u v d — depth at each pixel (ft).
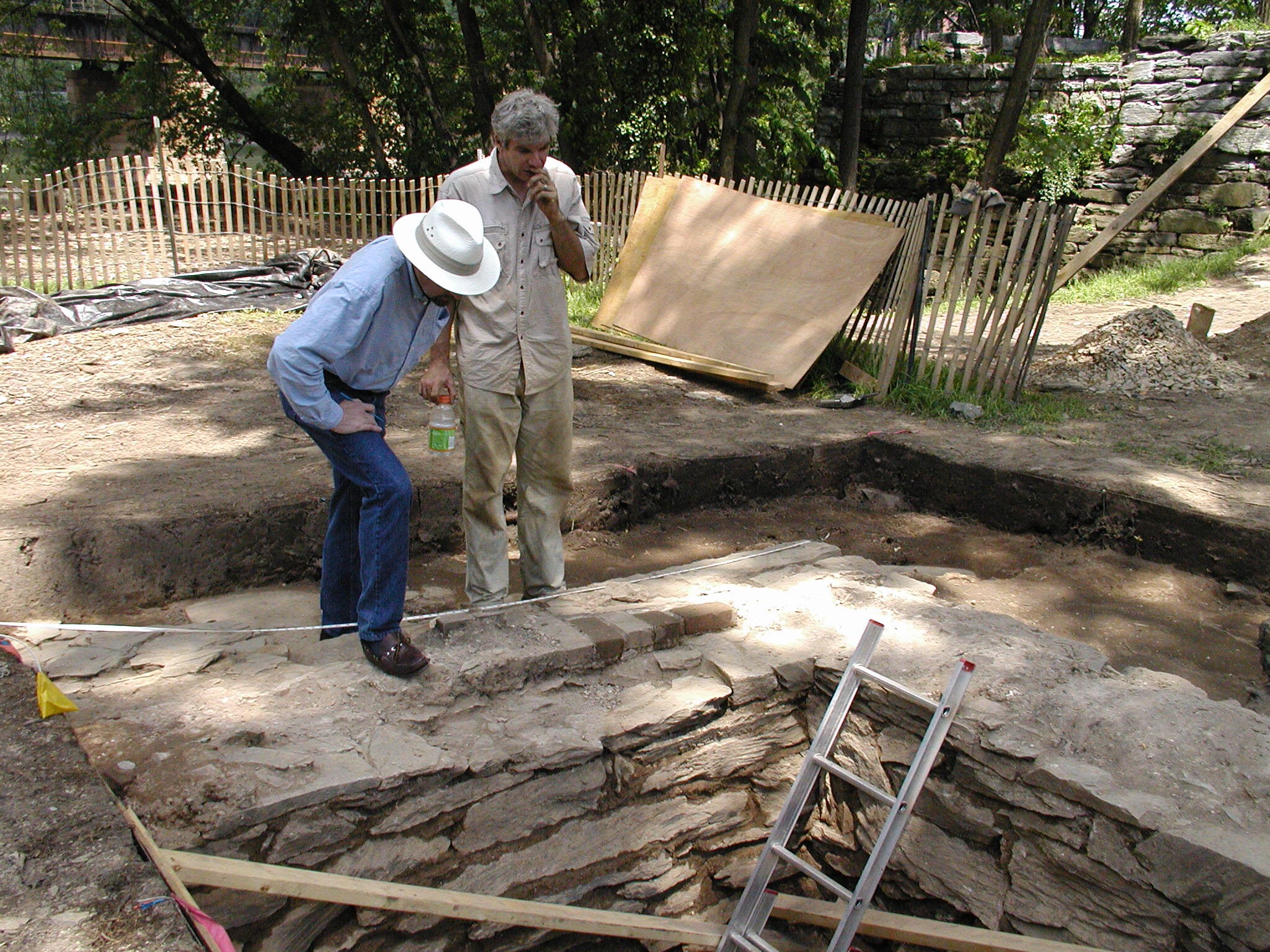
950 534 21.45
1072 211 25.45
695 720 12.82
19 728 9.64
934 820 12.22
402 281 10.94
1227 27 55.83
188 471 18.98
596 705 12.57
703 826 13.30
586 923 11.43
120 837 8.29
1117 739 11.46
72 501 16.90
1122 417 25.91
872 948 12.45
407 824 10.66
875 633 12.71
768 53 55.36
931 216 27.32
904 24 86.38
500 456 13.10
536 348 12.68
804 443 23.56
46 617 14.87
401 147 66.90
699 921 12.91
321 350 10.44
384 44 63.82
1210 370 29.37
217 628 14.80
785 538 20.90
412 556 18.60
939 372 27.37
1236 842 9.92
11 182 36.55
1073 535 20.49
